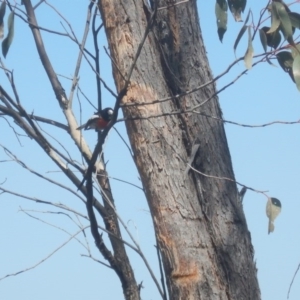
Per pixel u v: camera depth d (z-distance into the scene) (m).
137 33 10.14
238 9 9.30
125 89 8.60
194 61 10.51
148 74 10.06
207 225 9.91
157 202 9.80
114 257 10.59
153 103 9.00
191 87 10.38
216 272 9.73
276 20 8.55
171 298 9.68
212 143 10.25
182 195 9.79
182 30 10.54
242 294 9.80
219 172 10.19
